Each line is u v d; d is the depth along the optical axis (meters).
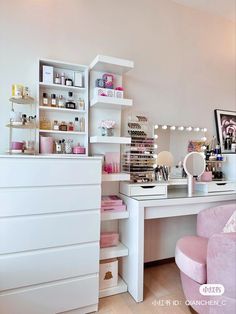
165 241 2.33
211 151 2.39
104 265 1.79
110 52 2.04
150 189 1.93
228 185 2.25
